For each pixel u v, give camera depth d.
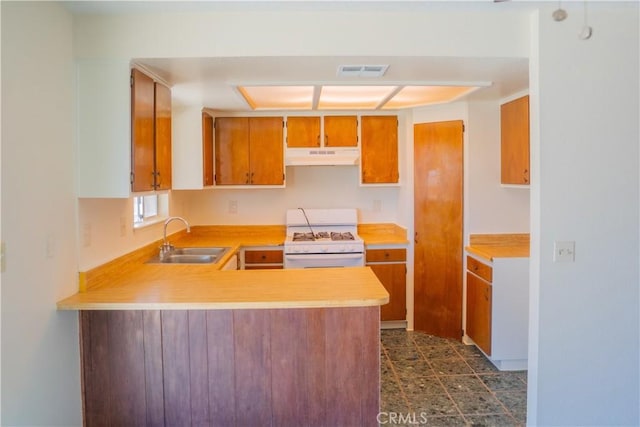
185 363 2.18
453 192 3.79
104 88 2.19
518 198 3.74
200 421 2.19
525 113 3.19
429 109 3.89
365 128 4.23
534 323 2.34
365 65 2.41
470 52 2.26
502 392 2.95
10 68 1.67
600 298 2.32
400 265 4.11
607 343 2.33
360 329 2.19
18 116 1.72
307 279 2.47
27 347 1.78
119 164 2.20
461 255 3.77
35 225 1.84
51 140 1.96
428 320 4.03
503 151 3.61
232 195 4.58
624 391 2.34
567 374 2.33
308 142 4.21
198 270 2.75
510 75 2.67
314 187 4.62
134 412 2.18
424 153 3.95
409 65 2.41
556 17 2.23
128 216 2.86
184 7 2.12
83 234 2.25
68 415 2.07
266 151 4.20
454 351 3.63
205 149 3.84
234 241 4.18
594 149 2.29
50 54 1.95
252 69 2.44
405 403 2.80
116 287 2.32
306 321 2.18
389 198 4.66
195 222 4.57
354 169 4.63
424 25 2.24
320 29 2.22
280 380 2.19
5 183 1.65
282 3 2.11
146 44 2.19
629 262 2.32
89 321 2.16
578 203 2.29
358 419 2.21
